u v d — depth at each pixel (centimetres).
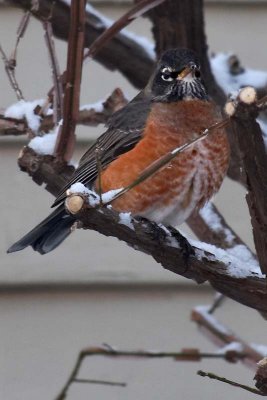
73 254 1131
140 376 1098
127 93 1180
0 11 1159
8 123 770
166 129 770
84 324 1123
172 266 637
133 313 1129
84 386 1093
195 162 761
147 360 1101
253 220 561
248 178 541
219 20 1216
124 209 754
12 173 1140
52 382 1104
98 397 1091
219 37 1216
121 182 757
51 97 761
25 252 1130
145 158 758
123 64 926
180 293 1130
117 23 734
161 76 824
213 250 651
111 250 1134
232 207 1154
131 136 779
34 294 1125
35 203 1141
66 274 1128
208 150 766
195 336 1120
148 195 750
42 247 787
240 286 629
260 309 631
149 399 1095
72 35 672
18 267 1127
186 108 785
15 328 1118
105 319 1125
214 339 862
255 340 1129
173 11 864
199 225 794
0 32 1161
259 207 550
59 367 1109
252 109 507
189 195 764
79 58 675
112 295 1131
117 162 763
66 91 681
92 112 864
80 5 668
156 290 1132
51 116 764
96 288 1131
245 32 1218
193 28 874
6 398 1100
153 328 1127
